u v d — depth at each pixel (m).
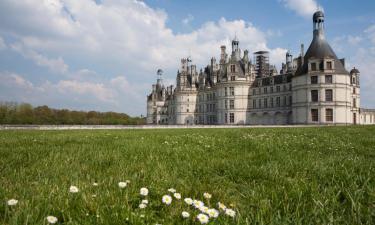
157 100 147.25
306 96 68.62
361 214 3.31
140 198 3.99
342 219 3.21
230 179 5.30
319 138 14.41
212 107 106.94
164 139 13.92
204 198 4.02
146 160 7.04
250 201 3.95
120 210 3.38
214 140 13.18
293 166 6.10
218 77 104.44
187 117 114.75
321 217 3.26
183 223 3.11
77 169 5.84
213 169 6.02
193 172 5.77
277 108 83.81
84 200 3.68
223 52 106.56
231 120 90.06
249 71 95.31
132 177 5.06
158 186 4.52
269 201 3.77
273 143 11.36
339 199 4.05
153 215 3.41
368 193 4.05
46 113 90.75
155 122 146.75
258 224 3.10
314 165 6.18
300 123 70.12
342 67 68.12
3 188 4.16
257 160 7.12
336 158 7.20
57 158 7.20
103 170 5.82
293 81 73.00
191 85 116.00
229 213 3.13
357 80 79.81
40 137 15.41
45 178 4.92
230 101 90.44
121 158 7.30
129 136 16.84
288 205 3.56
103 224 3.04
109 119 110.88
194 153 8.30
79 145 10.62
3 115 73.19
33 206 3.45
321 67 67.06
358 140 12.74
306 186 4.47
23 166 6.15
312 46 70.44
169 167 6.07
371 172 5.46
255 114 90.12
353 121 77.44
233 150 9.05
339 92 66.25
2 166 5.94
